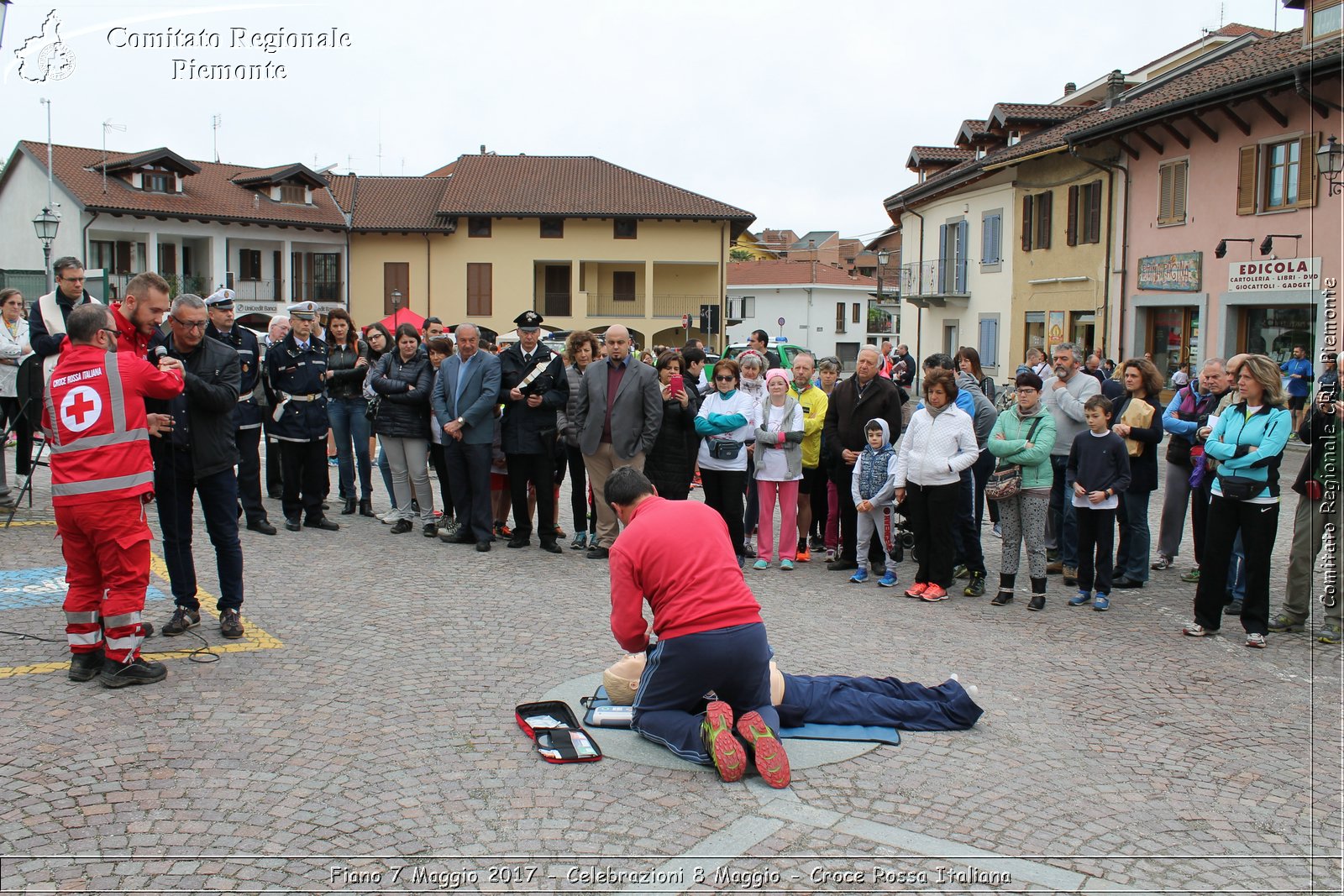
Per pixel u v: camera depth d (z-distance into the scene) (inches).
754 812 174.4
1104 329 998.4
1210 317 852.6
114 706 210.4
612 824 168.7
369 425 437.1
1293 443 738.2
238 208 1668.3
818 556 402.9
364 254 1863.9
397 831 163.9
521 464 377.1
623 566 201.6
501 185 1916.8
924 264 1419.8
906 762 197.8
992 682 249.1
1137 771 197.0
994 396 658.8
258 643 256.2
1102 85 1280.8
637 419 359.3
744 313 2834.6
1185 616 318.0
